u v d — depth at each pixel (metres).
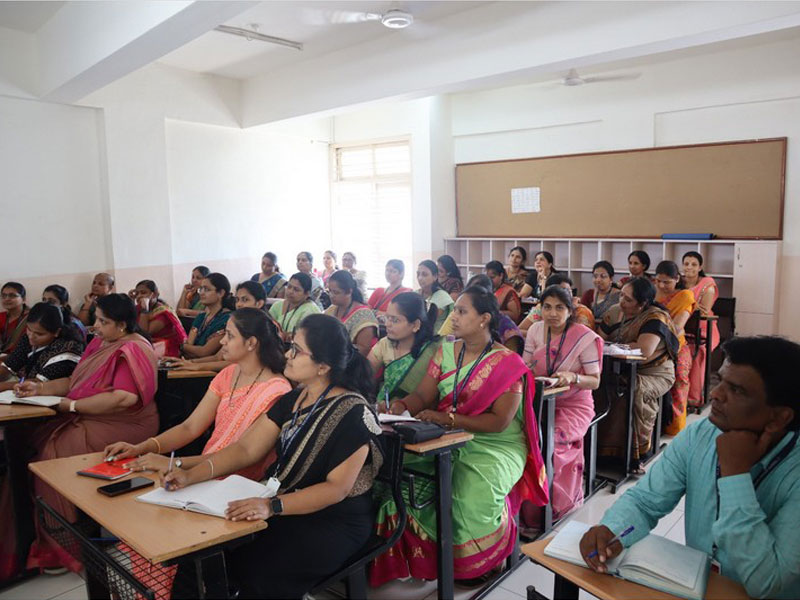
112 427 2.54
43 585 2.38
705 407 4.77
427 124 7.29
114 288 5.89
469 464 2.21
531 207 7.15
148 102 6.10
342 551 1.68
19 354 3.26
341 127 8.10
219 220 6.94
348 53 5.73
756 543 1.17
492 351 2.35
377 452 1.75
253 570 1.58
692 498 1.43
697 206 6.06
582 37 4.18
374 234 8.06
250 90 6.84
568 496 2.85
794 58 5.46
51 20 4.80
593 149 6.69
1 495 2.43
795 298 5.65
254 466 1.97
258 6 4.66
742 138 5.82
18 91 5.16
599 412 3.48
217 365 3.21
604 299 4.84
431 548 2.16
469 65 4.81
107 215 5.88
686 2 3.75
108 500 1.61
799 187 5.55
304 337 1.77
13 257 5.33
